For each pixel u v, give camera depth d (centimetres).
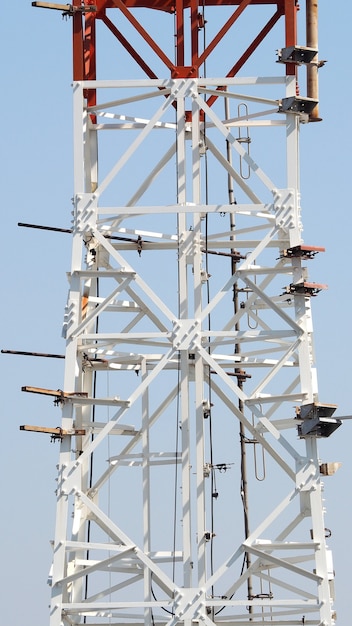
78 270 6519
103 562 6284
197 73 6719
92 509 6309
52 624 6241
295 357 6944
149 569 6388
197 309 6638
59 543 6294
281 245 6962
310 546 6259
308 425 6256
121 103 6756
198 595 6288
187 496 6481
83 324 6481
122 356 6869
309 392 6366
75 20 6706
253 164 6581
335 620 6294
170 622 6281
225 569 6288
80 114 6662
